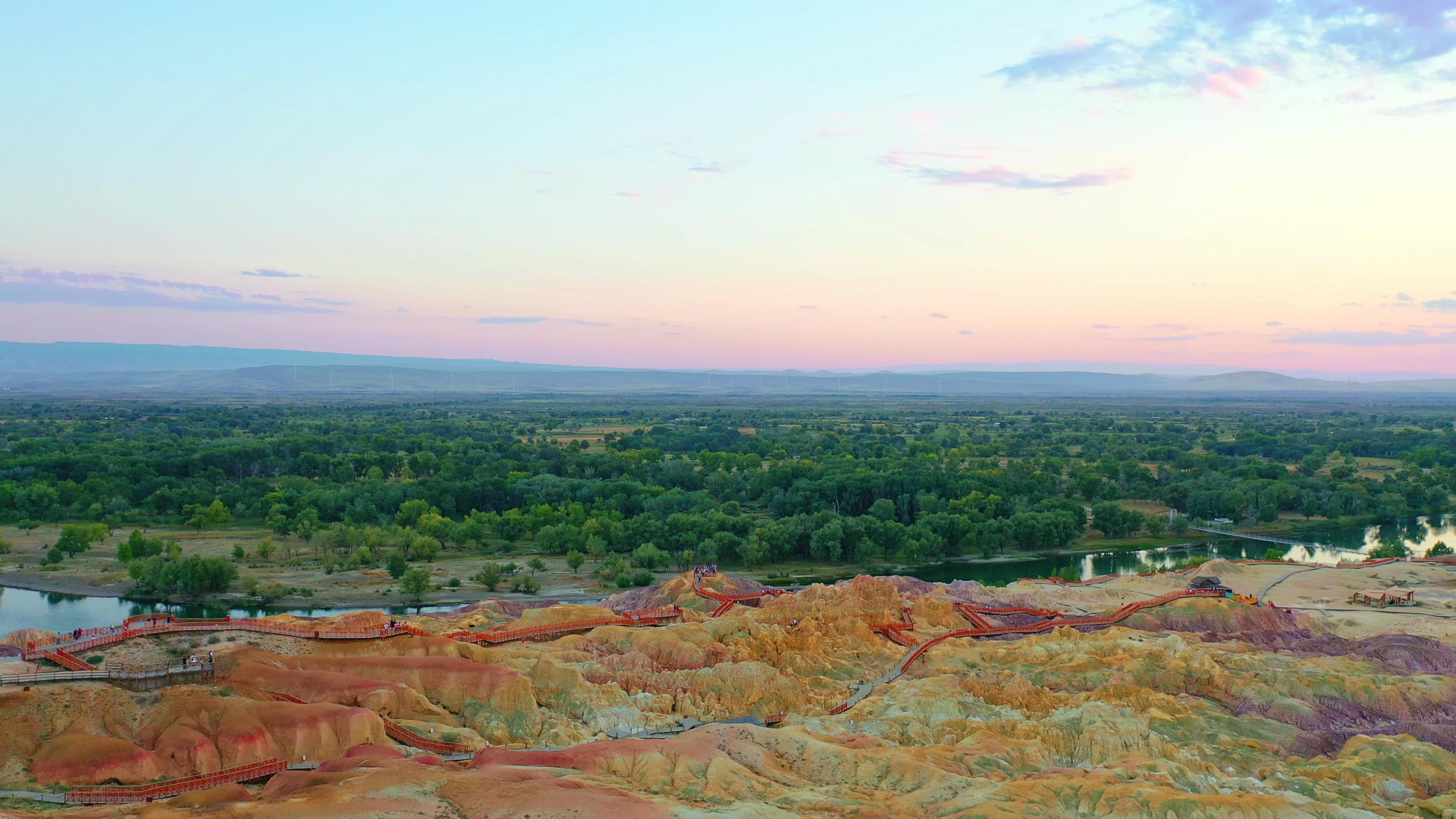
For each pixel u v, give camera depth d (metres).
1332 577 186.38
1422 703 106.94
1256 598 158.75
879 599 145.12
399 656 105.31
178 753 77.12
